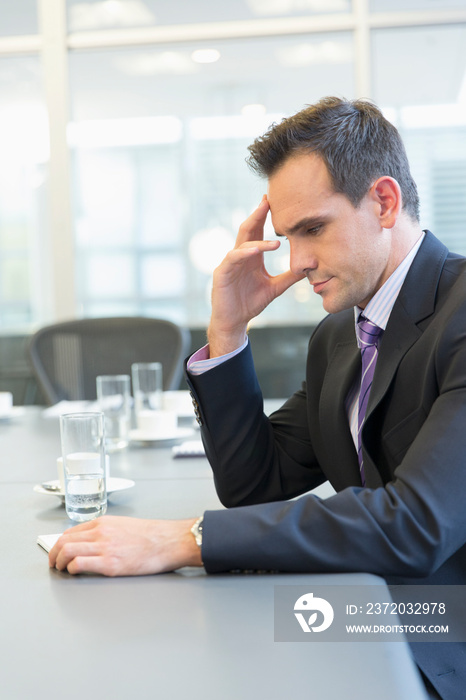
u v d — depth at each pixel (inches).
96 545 37.4
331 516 36.4
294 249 45.9
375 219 45.1
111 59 170.9
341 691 24.9
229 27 167.3
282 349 158.6
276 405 95.3
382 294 46.8
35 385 166.2
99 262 170.6
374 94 165.6
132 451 76.7
